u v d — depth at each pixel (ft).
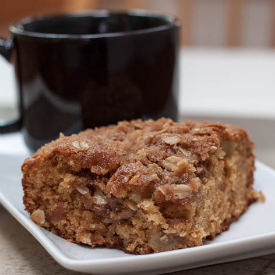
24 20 1.49
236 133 1.22
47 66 1.34
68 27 1.56
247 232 1.17
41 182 1.16
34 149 1.42
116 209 1.11
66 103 1.35
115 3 3.56
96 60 1.32
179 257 1.02
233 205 1.21
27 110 1.41
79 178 1.13
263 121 1.72
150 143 1.16
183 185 1.08
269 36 3.54
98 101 1.34
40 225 1.16
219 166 1.18
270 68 2.48
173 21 1.44
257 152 1.52
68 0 3.16
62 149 1.13
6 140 1.54
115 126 1.29
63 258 1.02
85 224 1.14
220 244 1.03
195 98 2.07
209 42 3.61
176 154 1.13
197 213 1.11
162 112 1.40
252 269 1.10
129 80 1.34
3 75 2.36
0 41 1.40
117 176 1.10
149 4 3.61
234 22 3.57
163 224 1.08
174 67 1.41
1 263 1.13
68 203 1.15
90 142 1.16
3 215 1.28
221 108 1.94
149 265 1.01
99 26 1.57
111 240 1.13
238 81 2.29
